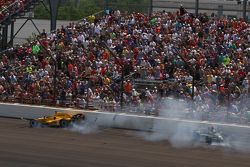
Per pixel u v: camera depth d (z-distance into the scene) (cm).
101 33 10719
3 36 12025
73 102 9044
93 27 10888
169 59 9438
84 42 10450
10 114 9356
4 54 10919
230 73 8644
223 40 9812
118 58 9712
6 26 11956
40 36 11238
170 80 8888
